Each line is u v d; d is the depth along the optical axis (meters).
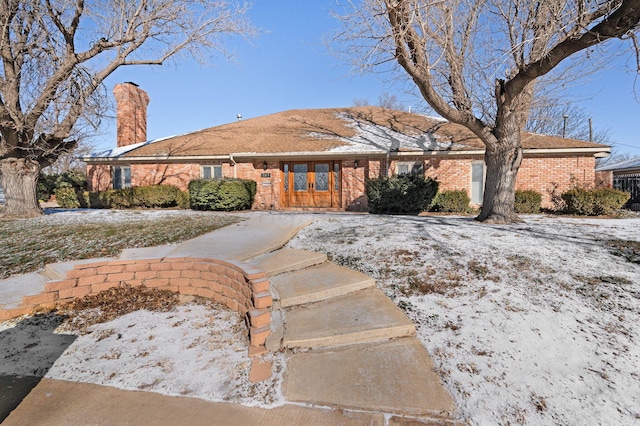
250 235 6.61
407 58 6.67
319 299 3.90
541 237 5.99
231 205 12.82
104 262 4.50
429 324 3.41
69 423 2.19
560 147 11.87
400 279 4.43
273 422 2.17
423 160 12.98
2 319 3.83
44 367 2.88
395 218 8.99
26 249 5.97
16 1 8.79
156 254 5.05
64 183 19.09
